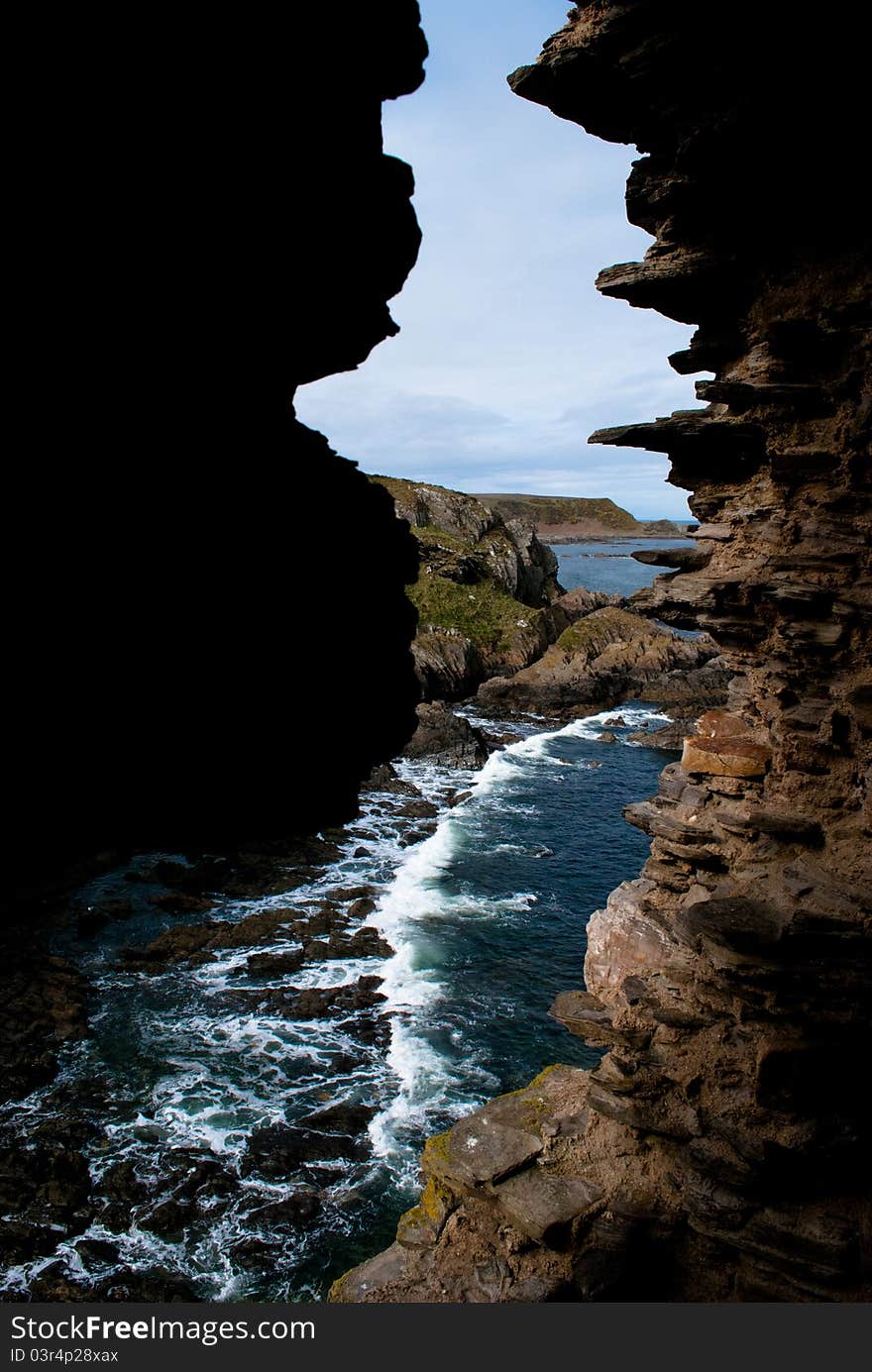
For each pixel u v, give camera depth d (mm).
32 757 4172
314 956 32469
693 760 16781
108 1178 21828
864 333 13477
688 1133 14539
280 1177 22234
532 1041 28016
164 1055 26578
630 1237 14398
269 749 5551
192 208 4281
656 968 16328
